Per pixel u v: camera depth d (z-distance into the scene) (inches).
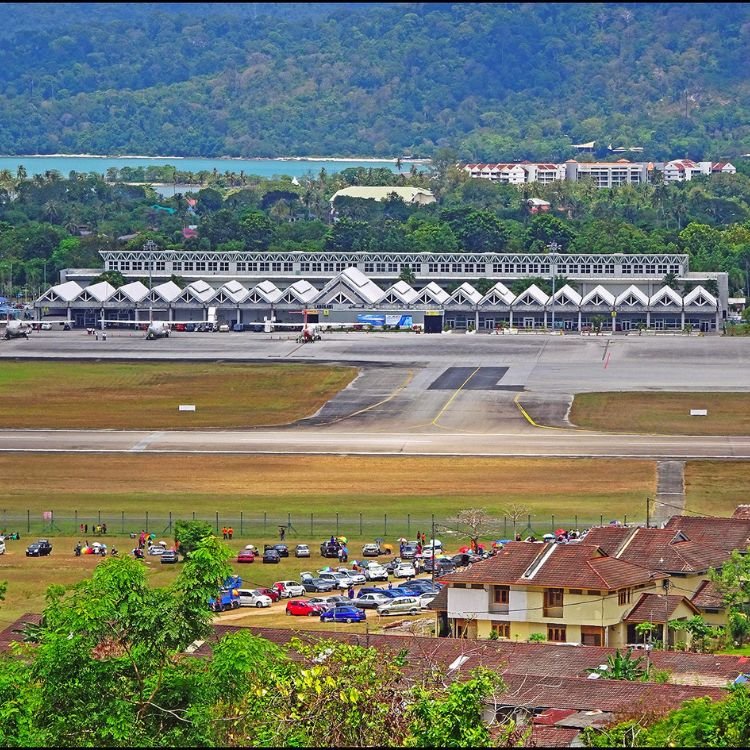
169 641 6948.8
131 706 6737.2
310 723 6860.2
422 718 6860.2
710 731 7244.1
